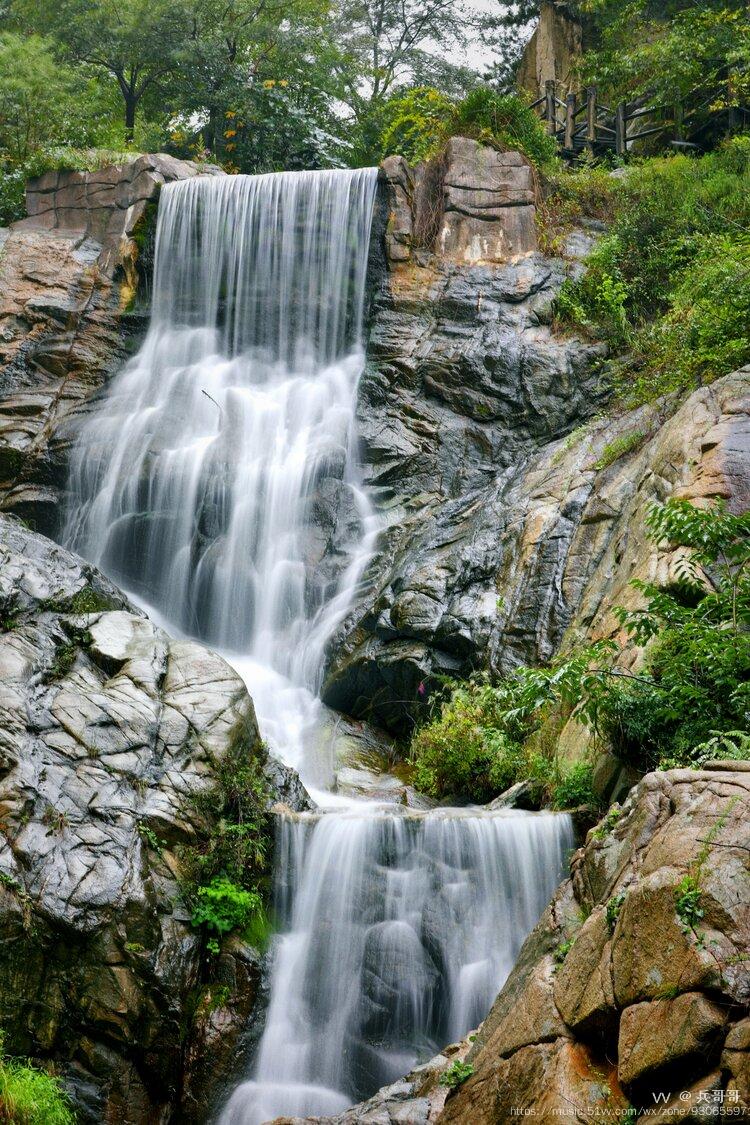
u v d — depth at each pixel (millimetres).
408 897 8812
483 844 8812
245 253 17359
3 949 7738
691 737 7914
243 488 14672
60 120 21922
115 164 19219
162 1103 8094
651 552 10195
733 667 7758
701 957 4793
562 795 9180
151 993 8047
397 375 15516
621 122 20141
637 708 8414
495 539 12844
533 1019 5859
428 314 16094
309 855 9148
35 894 7938
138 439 15516
